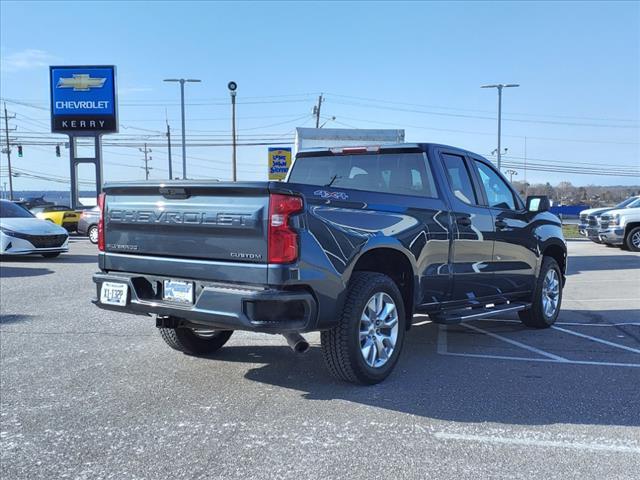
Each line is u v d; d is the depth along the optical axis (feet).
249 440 12.79
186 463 11.71
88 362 18.95
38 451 12.32
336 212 14.85
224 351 20.42
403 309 17.04
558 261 26.40
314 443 12.61
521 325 25.61
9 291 33.96
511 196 23.04
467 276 19.70
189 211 14.76
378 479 11.00
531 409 14.69
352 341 15.38
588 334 23.65
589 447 12.42
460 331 24.29
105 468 11.53
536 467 11.48
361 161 20.38
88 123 102.32
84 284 36.88
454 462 11.70
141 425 13.67
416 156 19.19
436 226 18.12
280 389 16.24
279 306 13.57
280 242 13.51
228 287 13.98
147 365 18.63
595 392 16.05
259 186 13.55
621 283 39.83
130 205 16.05
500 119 137.69
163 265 15.23
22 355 19.80
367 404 15.01
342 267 14.76
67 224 89.56
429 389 16.24
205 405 14.99
